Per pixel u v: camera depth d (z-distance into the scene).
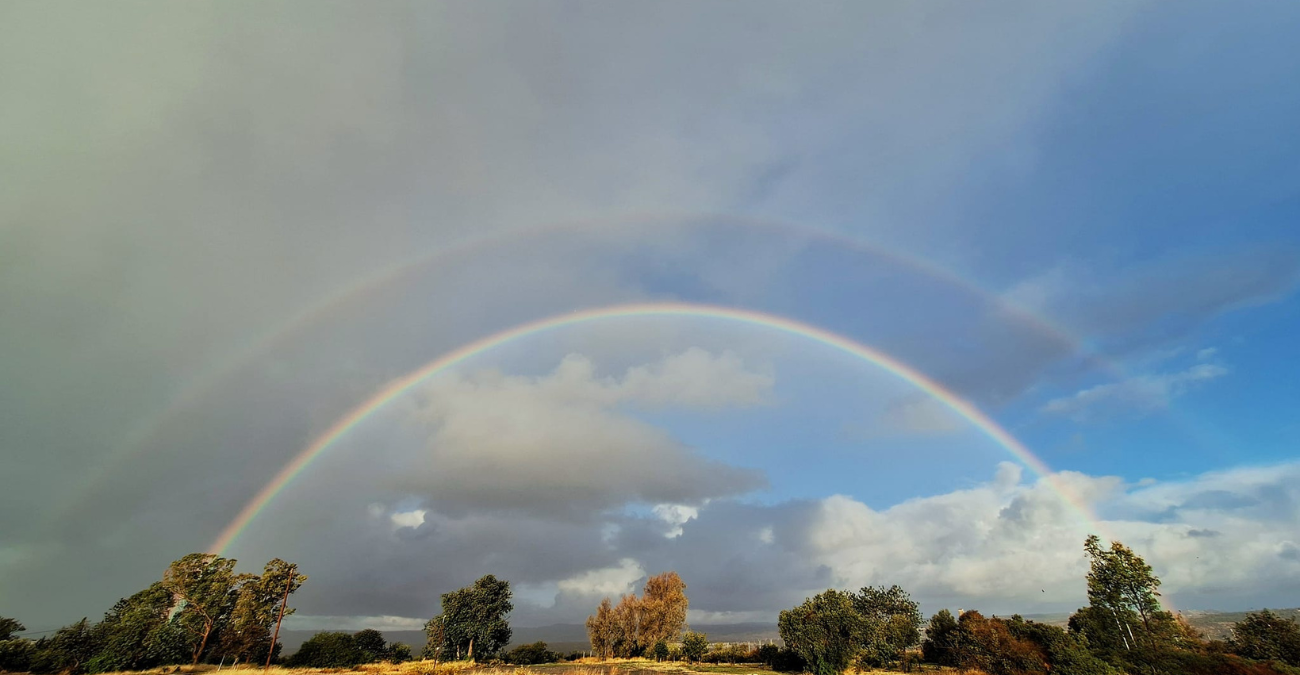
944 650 46.91
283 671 43.97
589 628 77.25
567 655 80.12
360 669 48.50
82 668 39.84
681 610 75.50
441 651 67.44
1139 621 38.34
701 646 66.31
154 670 39.59
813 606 43.34
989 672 38.56
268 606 45.19
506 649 75.75
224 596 44.09
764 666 56.56
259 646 46.72
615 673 47.88
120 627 40.78
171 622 42.16
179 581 43.31
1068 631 37.88
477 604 70.56
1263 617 37.72
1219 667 33.81
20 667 38.34
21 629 40.38
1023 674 36.41
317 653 50.53
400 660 63.62
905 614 55.00
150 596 42.47
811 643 41.25
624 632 76.31
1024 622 40.25
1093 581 40.66
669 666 58.34
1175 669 34.69
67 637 40.56
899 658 48.97
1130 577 39.19
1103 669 34.84
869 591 58.97
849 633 41.06
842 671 41.19
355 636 62.66
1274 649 35.84
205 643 42.44
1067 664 35.25
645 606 76.00
